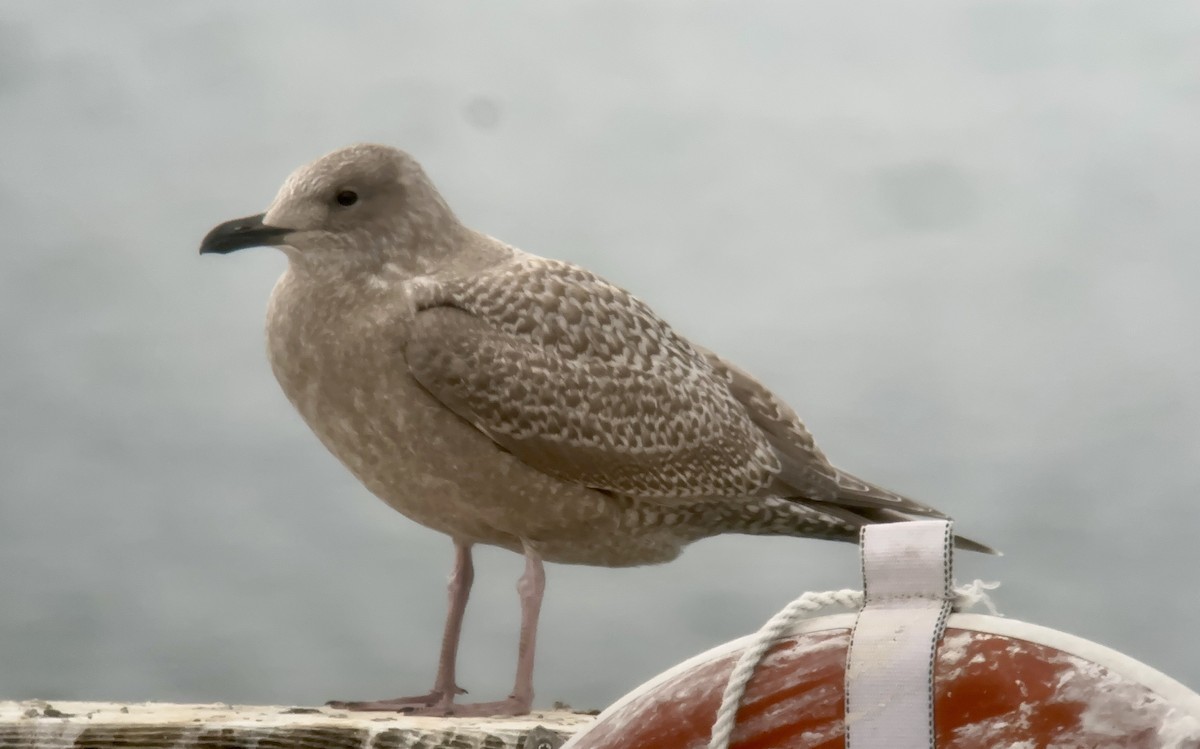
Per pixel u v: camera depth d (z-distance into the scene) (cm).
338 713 859
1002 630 495
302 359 955
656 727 536
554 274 995
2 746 765
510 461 960
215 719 783
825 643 516
